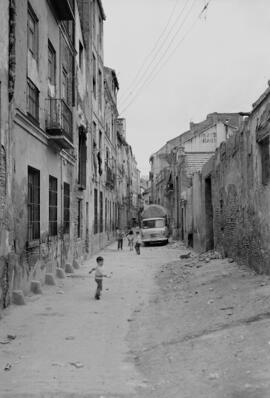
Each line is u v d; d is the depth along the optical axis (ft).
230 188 49.16
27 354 22.50
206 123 159.74
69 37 58.39
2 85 30.91
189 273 49.01
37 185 42.83
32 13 41.42
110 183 115.34
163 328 27.12
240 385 16.28
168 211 149.89
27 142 38.58
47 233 45.83
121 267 63.77
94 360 21.66
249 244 40.78
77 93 65.77
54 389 17.60
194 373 18.51
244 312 26.20
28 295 38.04
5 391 17.39
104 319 30.45
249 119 39.47
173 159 133.28
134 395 16.94
